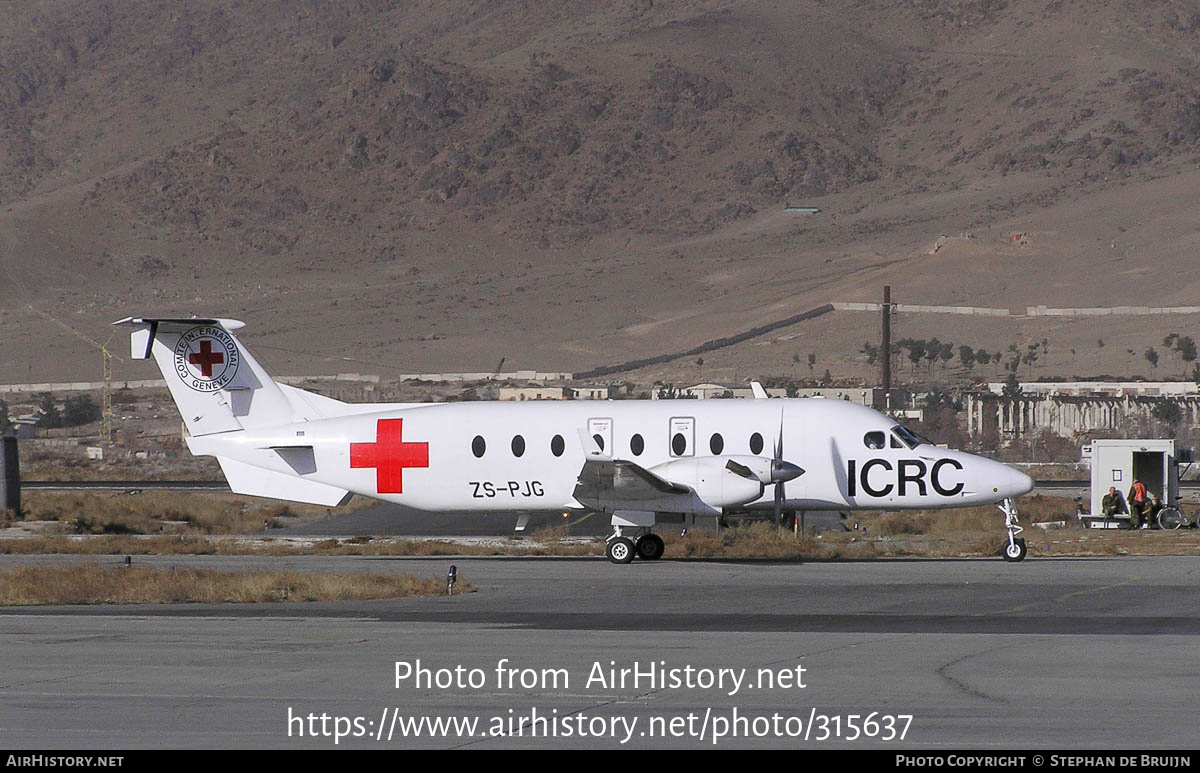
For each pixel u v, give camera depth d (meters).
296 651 74.19
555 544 148.62
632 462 130.50
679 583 107.38
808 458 129.62
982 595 97.75
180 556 141.88
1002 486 128.00
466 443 133.62
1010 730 54.53
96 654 73.56
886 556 133.38
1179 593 98.00
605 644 76.06
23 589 102.06
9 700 61.12
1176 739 52.81
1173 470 173.00
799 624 83.75
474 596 100.00
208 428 138.50
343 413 138.75
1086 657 70.69
